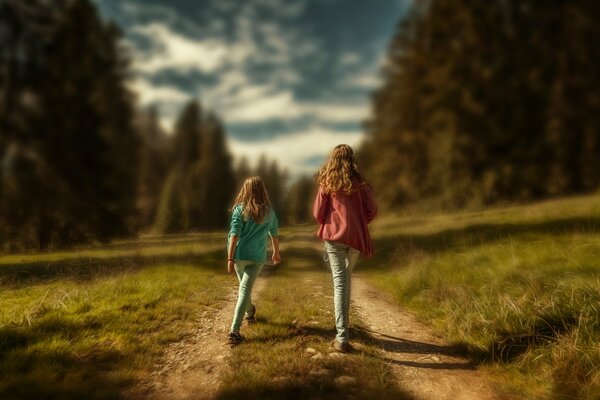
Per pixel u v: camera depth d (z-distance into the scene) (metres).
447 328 4.39
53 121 18.30
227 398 2.66
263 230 3.99
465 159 23.02
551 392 2.84
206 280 7.60
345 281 3.71
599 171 22.72
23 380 2.69
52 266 8.94
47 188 17.67
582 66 24.92
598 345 3.13
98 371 3.05
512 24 25.17
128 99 24.03
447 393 2.89
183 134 70.50
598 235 6.95
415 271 7.19
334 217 3.69
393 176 28.62
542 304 4.11
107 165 19.91
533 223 9.17
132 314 4.58
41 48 19.30
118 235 20.14
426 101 26.03
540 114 23.70
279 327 4.25
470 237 9.20
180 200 54.62
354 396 2.72
